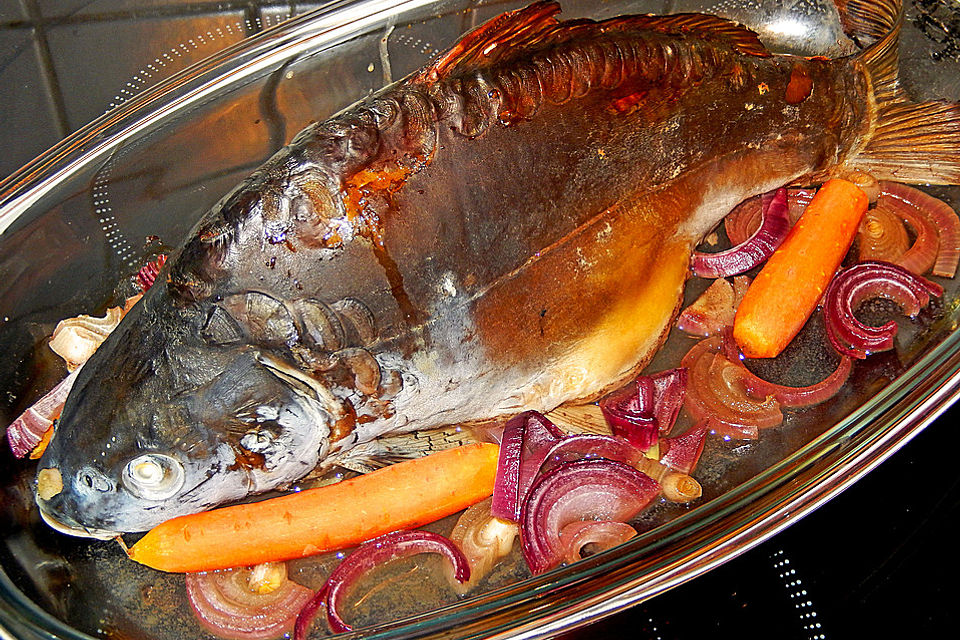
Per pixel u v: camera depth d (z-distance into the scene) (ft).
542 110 1.55
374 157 1.49
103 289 1.83
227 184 1.90
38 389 1.74
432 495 1.65
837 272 1.81
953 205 1.86
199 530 1.60
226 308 1.49
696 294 1.84
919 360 1.69
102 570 1.62
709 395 1.73
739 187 1.76
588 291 1.64
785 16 2.06
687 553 1.54
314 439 1.59
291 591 1.61
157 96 1.86
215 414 1.53
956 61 1.93
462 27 2.00
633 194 1.64
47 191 1.80
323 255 1.49
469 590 1.61
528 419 1.67
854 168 1.86
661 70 1.60
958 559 1.60
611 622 1.57
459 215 1.53
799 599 1.58
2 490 1.63
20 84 2.02
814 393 1.72
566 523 1.62
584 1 2.04
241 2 2.10
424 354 1.56
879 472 1.68
